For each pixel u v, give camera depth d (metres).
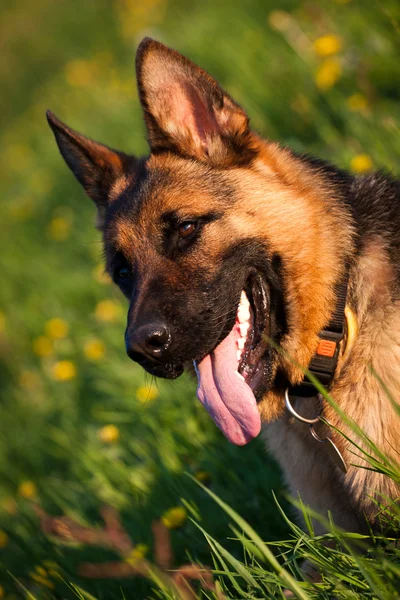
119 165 3.73
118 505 3.98
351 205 3.14
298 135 5.93
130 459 4.34
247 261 3.04
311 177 3.19
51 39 16.05
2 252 8.57
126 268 3.26
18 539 4.16
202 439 4.01
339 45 5.93
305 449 3.13
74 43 15.09
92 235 7.06
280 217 3.04
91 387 5.47
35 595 3.64
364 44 5.87
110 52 12.12
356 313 2.96
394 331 2.85
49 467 5.12
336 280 2.99
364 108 5.30
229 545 3.41
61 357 6.13
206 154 3.20
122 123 8.57
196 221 3.04
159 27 11.03
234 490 3.66
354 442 2.85
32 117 12.79
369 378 2.86
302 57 6.32
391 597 2.20
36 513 4.16
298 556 2.66
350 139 5.21
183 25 9.71
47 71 15.55
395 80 5.57
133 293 3.06
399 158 4.64
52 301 6.93
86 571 3.30
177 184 3.12
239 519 2.37
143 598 3.31
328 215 3.08
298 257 3.01
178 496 3.73
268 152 3.21
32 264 7.92
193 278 3.02
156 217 3.09
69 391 5.70
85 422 5.11
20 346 6.97
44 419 5.66
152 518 3.71
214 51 7.91
